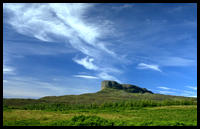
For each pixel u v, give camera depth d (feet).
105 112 172.96
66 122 88.48
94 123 82.79
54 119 105.40
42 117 111.14
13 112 126.11
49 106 245.65
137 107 252.01
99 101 407.23
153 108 225.97
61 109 209.97
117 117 127.44
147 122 87.86
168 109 203.21
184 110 189.16
